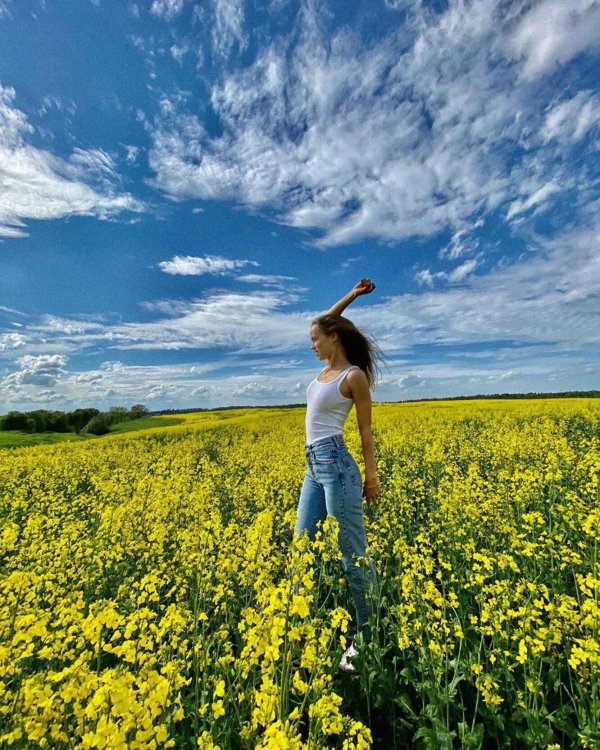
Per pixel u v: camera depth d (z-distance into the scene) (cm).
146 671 172
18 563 471
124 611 371
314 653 207
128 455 1402
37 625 212
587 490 596
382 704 271
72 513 770
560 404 2105
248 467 1065
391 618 336
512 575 390
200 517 561
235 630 312
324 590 409
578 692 259
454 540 470
